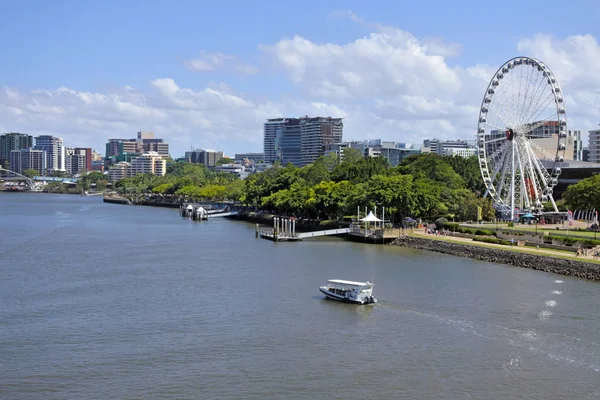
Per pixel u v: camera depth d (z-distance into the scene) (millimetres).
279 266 173500
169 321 116125
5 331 109500
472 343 104125
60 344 102938
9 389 85562
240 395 84000
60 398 83000
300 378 89562
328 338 106625
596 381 89000
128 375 90250
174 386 86625
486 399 83375
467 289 142250
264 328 112125
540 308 125250
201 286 145500
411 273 162500
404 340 105625
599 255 167875
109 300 131500
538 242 196500
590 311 122875
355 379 89375
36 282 150250
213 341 104875
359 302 127938
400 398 83500
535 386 87312
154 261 183000
